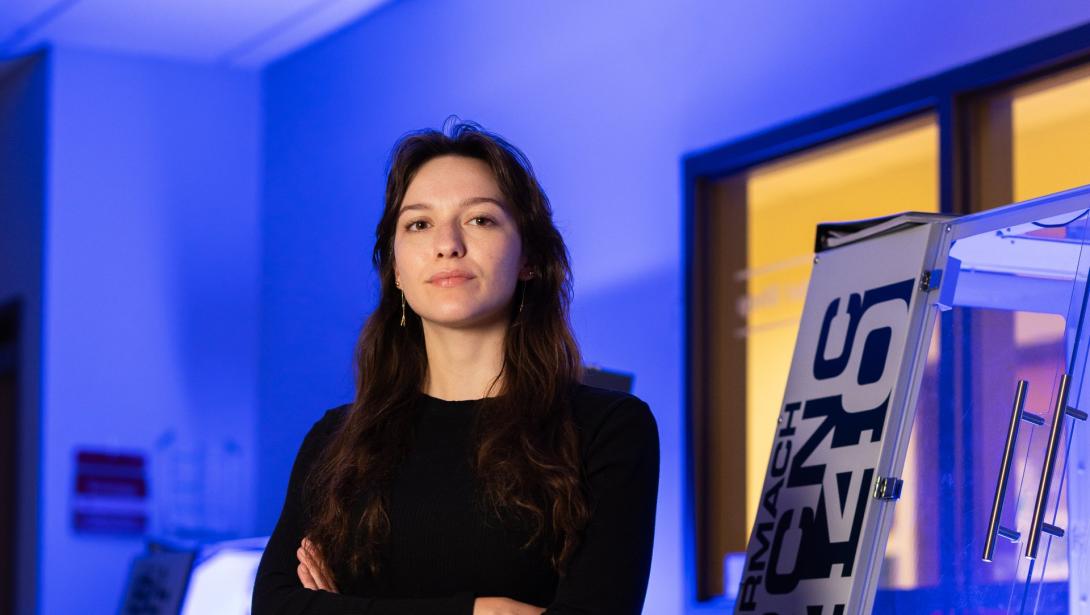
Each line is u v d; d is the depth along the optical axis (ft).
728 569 14.61
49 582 20.31
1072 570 6.19
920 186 13.10
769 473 7.73
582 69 16.81
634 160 15.99
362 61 20.62
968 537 6.64
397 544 5.96
